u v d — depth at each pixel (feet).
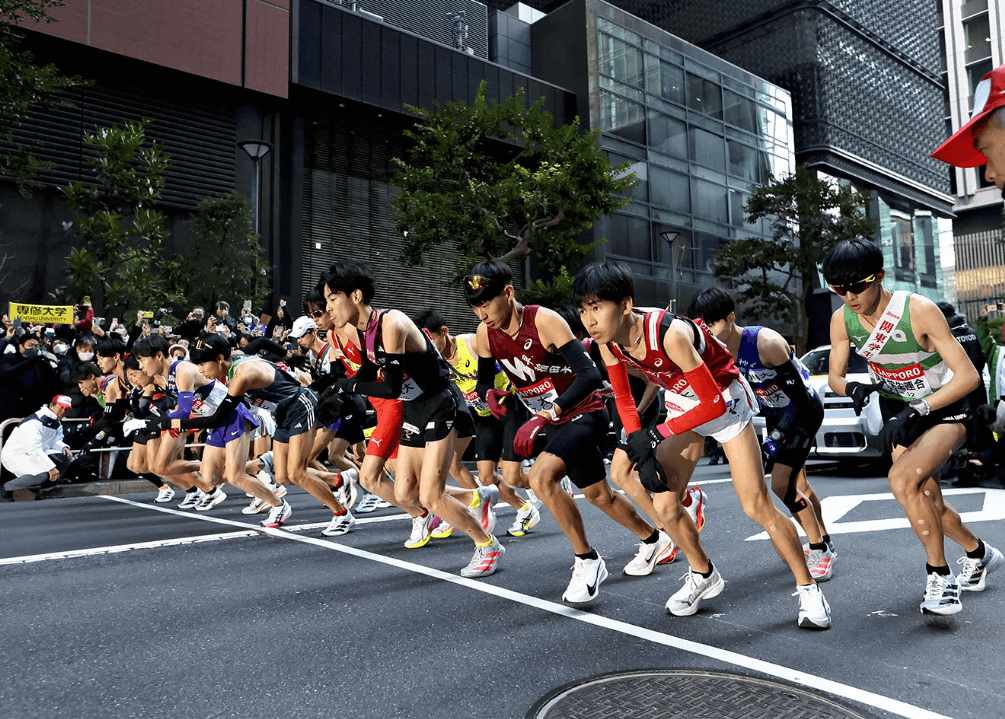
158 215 45.29
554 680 8.55
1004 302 25.68
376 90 74.23
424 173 57.21
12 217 54.54
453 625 10.77
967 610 11.35
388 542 17.62
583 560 12.16
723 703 7.70
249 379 18.65
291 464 18.54
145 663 9.21
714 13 131.03
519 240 57.41
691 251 98.78
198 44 61.82
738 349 14.06
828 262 10.77
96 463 30.60
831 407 29.43
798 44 120.47
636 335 10.04
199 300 53.16
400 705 7.87
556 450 12.12
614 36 94.38
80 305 35.50
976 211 184.03
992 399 25.12
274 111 67.56
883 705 7.72
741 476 10.39
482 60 83.71
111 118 58.95
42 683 8.54
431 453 13.78
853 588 12.80
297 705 7.89
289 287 68.03
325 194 72.49
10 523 20.59
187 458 31.45
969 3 182.80
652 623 10.82
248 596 12.44
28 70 40.55
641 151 94.53
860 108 125.90
